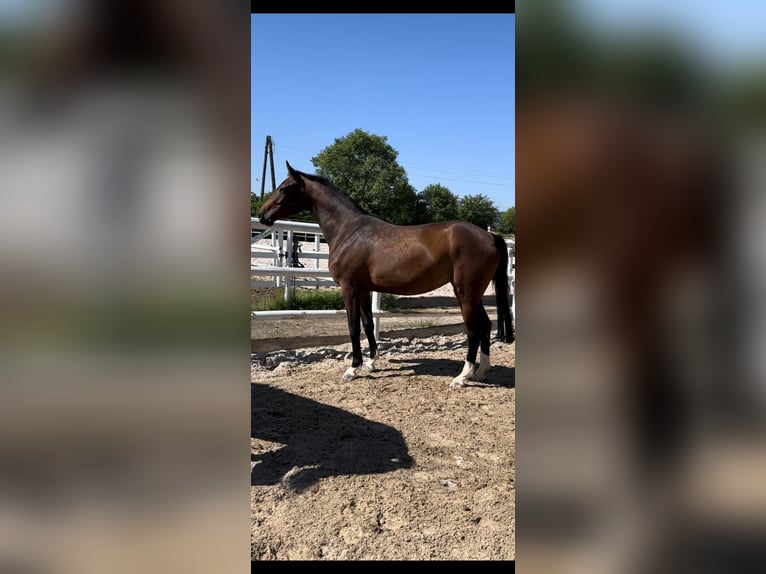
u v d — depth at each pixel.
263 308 6.89
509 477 2.46
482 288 4.08
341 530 1.95
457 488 2.33
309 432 3.00
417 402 3.66
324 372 4.55
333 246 4.42
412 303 9.59
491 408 3.57
